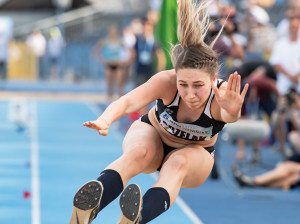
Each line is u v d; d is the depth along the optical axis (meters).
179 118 7.54
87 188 6.54
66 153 21.73
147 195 6.97
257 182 16.94
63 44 49.09
